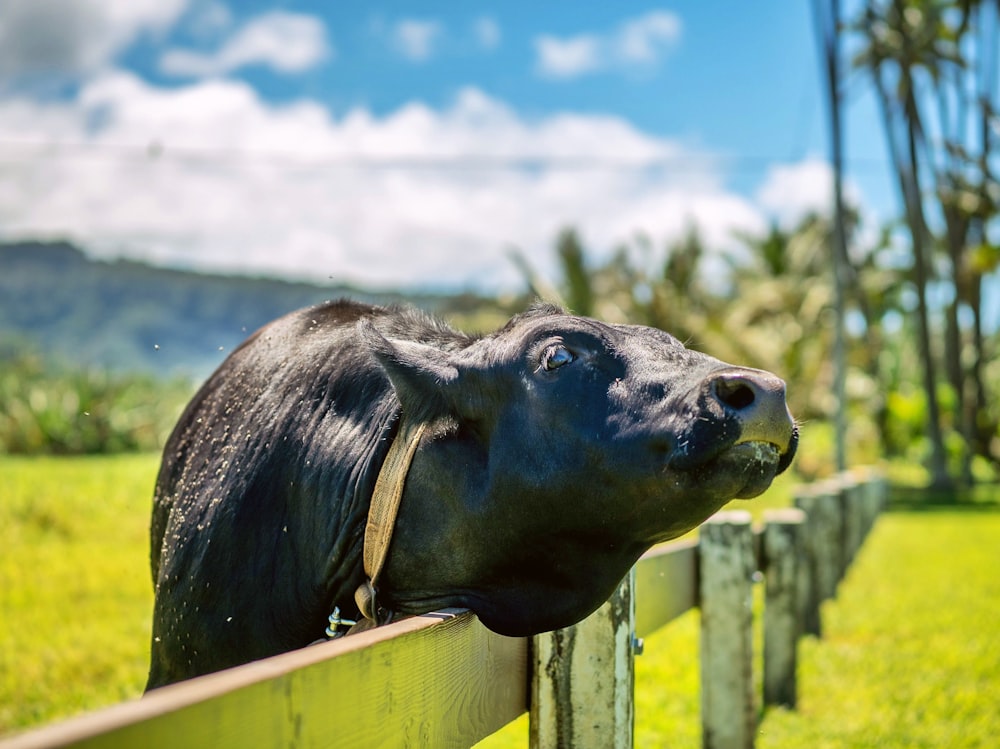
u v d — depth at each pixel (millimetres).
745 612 4891
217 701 1441
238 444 3490
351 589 3088
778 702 6434
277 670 1600
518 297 23391
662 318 30500
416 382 2910
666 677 6891
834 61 25000
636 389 2619
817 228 39688
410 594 2965
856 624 9141
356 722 1868
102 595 8867
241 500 3324
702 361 2633
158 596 3520
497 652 2846
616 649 3096
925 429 38156
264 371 3684
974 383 34688
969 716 6203
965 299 35406
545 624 2822
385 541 2914
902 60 30062
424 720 2238
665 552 4383
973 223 36281
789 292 34656
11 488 15016
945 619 9352
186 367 34312
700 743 4977
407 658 2135
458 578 2877
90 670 6410
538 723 3064
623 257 31812
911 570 12750
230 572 3273
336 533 3111
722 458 2422
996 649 8070
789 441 2488
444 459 2873
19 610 8141
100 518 13484
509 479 2729
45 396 29672
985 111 31469
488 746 5344
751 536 4961
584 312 30078
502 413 2787
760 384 2402
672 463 2465
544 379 2721
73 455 28750
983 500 26922
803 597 8477
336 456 3201
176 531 3545
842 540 11656
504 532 2775
